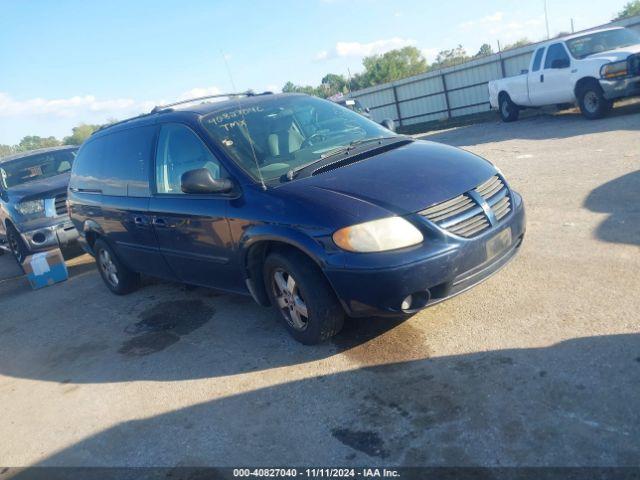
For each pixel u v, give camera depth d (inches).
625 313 144.6
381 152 174.2
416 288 139.3
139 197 212.5
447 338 152.1
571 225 217.2
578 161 321.4
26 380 195.2
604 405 112.9
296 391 144.7
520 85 575.2
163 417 148.4
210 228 176.9
